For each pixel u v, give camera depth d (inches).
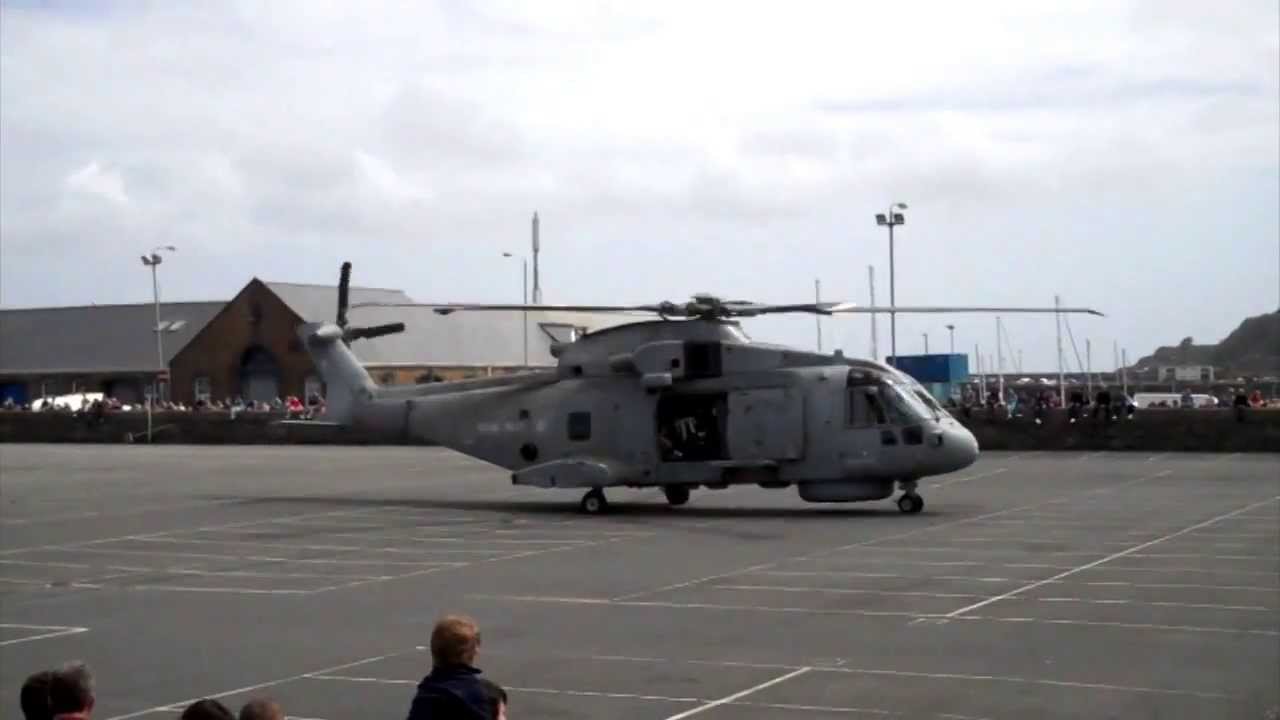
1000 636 667.4
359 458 2576.3
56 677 312.3
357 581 928.3
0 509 1537.9
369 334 1605.6
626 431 1389.0
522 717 528.4
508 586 887.1
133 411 3587.6
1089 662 601.6
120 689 603.2
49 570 1021.2
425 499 1625.2
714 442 1359.5
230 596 873.5
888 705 532.4
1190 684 556.4
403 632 727.1
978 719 508.4
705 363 1360.7
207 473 2154.3
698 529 1221.7
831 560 977.5
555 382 1444.4
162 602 855.1
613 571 947.3
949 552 1008.9
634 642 675.4
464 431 1486.2
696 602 799.1
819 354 1349.7
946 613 738.2
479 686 329.4
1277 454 2158.0
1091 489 1583.4
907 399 1311.5
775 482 1350.9
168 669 642.2
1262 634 661.9
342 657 661.3
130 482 1963.6
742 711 529.3
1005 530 1155.3
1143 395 3902.6
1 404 4675.2
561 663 626.8
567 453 1418.6
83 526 1346.0
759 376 1349.7
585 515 1387.8
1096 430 2332.7
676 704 543.8
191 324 4658.0
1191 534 1101.1
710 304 1353.3
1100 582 841.5
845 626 705.0
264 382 4296.3
